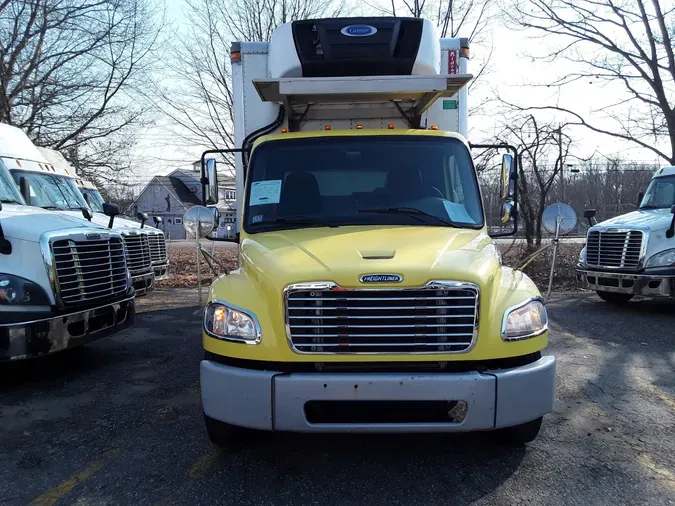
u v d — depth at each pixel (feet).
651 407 15.88
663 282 28.53
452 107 19.70
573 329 26.00
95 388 18.10
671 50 52.65
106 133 59.82
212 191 16.97
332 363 11.03
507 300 11.57
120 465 12.51
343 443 13.47
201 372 11.57
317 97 17.52
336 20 17.49
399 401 10.66
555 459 12.60
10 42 53.83
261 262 11.97
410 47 17.57
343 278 10.89
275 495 11.12
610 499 10.90
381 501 10.87
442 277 10.97
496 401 10.73
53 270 17.38
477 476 11.82
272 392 10.72
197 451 13.20
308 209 14.66
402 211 14.42
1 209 18.40
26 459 12.85
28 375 19.54
